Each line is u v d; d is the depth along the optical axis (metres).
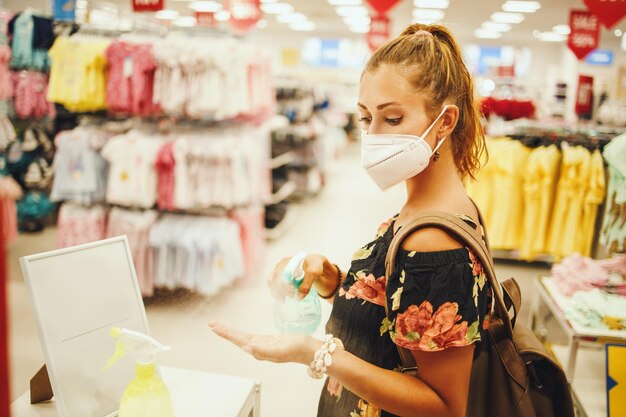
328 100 9.83
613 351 1.99
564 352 2.55
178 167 3.80
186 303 3.47
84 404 1.15
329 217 6.61
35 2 5.54
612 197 2.89
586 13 5.93
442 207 1.05
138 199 3.79
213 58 3.72
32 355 2.50
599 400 2.11
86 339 1.17
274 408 2.53
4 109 5.00
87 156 3.88
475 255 0.94
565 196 4.42
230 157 3.85
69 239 3.94
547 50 16.06
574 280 2.55
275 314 1.22
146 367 1.04
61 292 1.14
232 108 3.86
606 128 5.36
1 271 0.48
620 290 2.42
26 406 1.25
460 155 1.11
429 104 0.99
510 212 4.69
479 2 8.97
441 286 0.90
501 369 1.07
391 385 0.92
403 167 1.01
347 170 10.26
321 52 17.95
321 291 1.36
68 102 4.02
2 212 0.49
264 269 4.50
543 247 4.61
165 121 4.10
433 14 10.78
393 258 0.95
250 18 4.88
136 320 1.27
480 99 1.19
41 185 5.41
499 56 16.38
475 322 0.91
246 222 4.05
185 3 7.63
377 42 8.09
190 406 1.28
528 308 3.94
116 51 3.81
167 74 3.80
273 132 7.48
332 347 0.94
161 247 3.74
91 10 4.78
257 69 4.20
